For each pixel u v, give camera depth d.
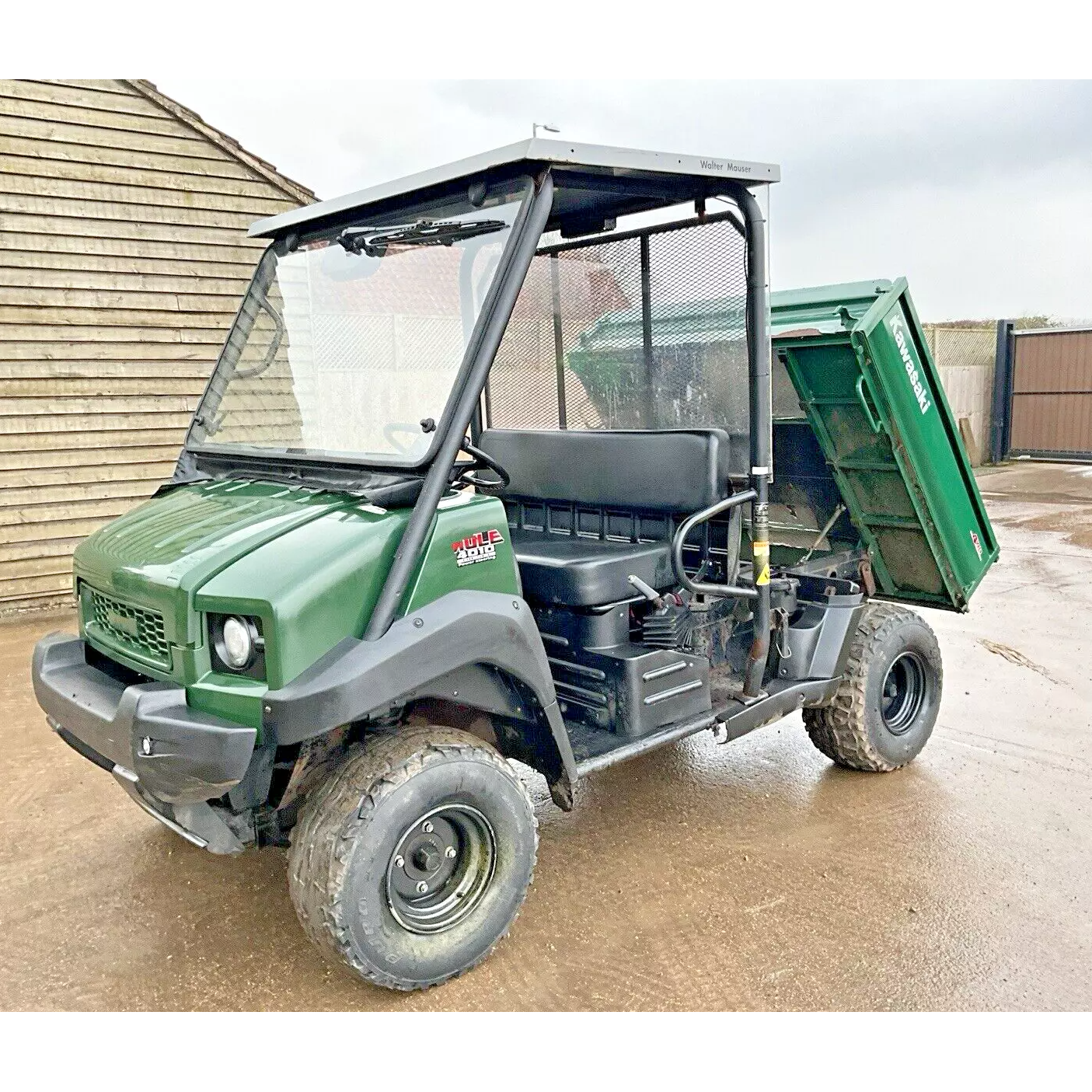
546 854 3.49
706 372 3.42
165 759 2.42
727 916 3.05
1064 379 14.66
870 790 3.96
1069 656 5.70
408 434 2.76
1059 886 3.20
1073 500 11.44
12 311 6.96
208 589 2.46
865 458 3.87
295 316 3.25
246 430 3.38
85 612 3.12
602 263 3.71
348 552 2.48
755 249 3.10
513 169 2.70
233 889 3.33
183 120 7.46
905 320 3.65
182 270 7.66
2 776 4.29
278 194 8.09
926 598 4.26
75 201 7.11
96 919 3.14
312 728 2.32
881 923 2.99
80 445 7.37
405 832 2.56
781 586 3.66
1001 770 4.14
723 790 4.02
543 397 4.06
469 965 2.74
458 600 2.63
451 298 2.82
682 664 3.24
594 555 3.29
